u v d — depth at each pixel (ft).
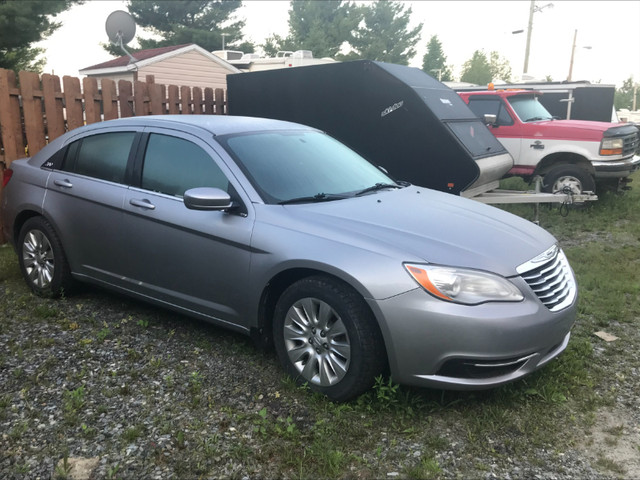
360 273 10.89
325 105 27.25
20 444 10.21
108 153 15.65
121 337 14.56
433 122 24.25
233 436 10.52
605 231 28.94
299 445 10.31
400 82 24.80
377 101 25.58
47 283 16.94
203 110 30.48
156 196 14.16
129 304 16.85
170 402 11.61
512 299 10.81
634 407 11.78
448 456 10.10
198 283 13.44
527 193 28.09
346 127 26.73
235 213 12.85
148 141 14.93
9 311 16.17
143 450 10.08
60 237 16.31
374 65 25.34
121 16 33.32
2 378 12.46
